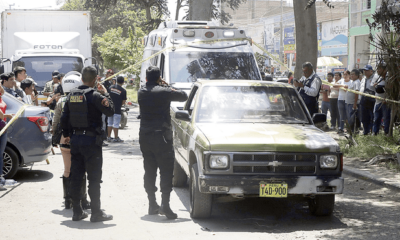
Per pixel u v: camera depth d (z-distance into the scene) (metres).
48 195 8.01
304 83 10.28
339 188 6.28
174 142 8.56
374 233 5.97
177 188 8.59
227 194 6.31
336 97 15.80
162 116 6.62
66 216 6.77
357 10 36.81
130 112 25.56
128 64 40.53
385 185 8.57
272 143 6.21
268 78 12.09
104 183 8.86
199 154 6.37
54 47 17.09
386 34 10.51
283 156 6.21
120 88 14.27
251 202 7.67
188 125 7.36
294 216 6.89
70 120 6.36
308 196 6.40
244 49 12.45
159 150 6.59
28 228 6.18
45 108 9.57
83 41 18.08
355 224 6.44
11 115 8.60
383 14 10.44
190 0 21.00
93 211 6.46
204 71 11.90
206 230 6.16
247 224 6.49
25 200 7.67
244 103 7.50
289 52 61.41
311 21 14.98
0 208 7.17
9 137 8.95
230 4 35.31
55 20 17.92
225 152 6.16
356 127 14.79
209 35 12.37
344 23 47.06
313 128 7.09
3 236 5.84
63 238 5.78
